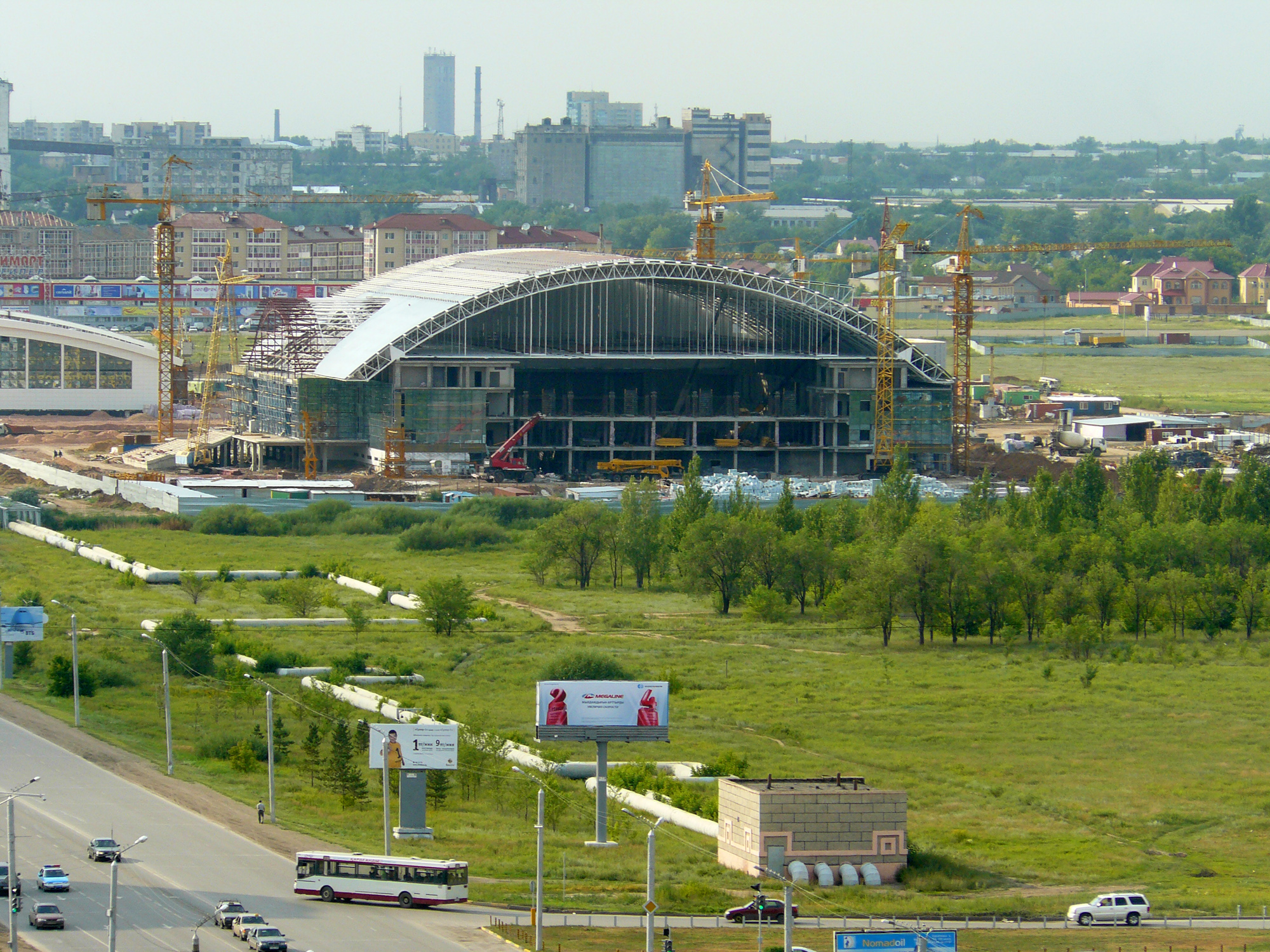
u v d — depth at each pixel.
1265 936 120.06
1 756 159.62
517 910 122.25
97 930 111.38
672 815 151.12
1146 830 152.38
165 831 137.38
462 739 164.00
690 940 115.31
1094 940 118.44
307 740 169.38
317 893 122.50
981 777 168.12
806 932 118.50
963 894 132.25
